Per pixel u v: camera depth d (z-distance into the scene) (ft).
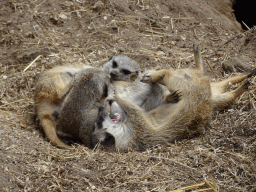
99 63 26.78
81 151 17.53
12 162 15.17
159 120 19.45
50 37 28.55
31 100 23.02
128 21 31.60
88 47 28.37
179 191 14.58
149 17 32.50
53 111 20.13
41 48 27.04
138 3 33.78
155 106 21.84
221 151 17.40
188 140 18.89
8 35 28.12
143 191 14.71
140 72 24.43
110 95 21.68
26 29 28.86
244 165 16.06
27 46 27.32
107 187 14.87
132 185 15.03
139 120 18.61
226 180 15.42
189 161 16.67
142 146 18.57
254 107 20.40
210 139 18.57
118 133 18.99
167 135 18.78
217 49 29.22
